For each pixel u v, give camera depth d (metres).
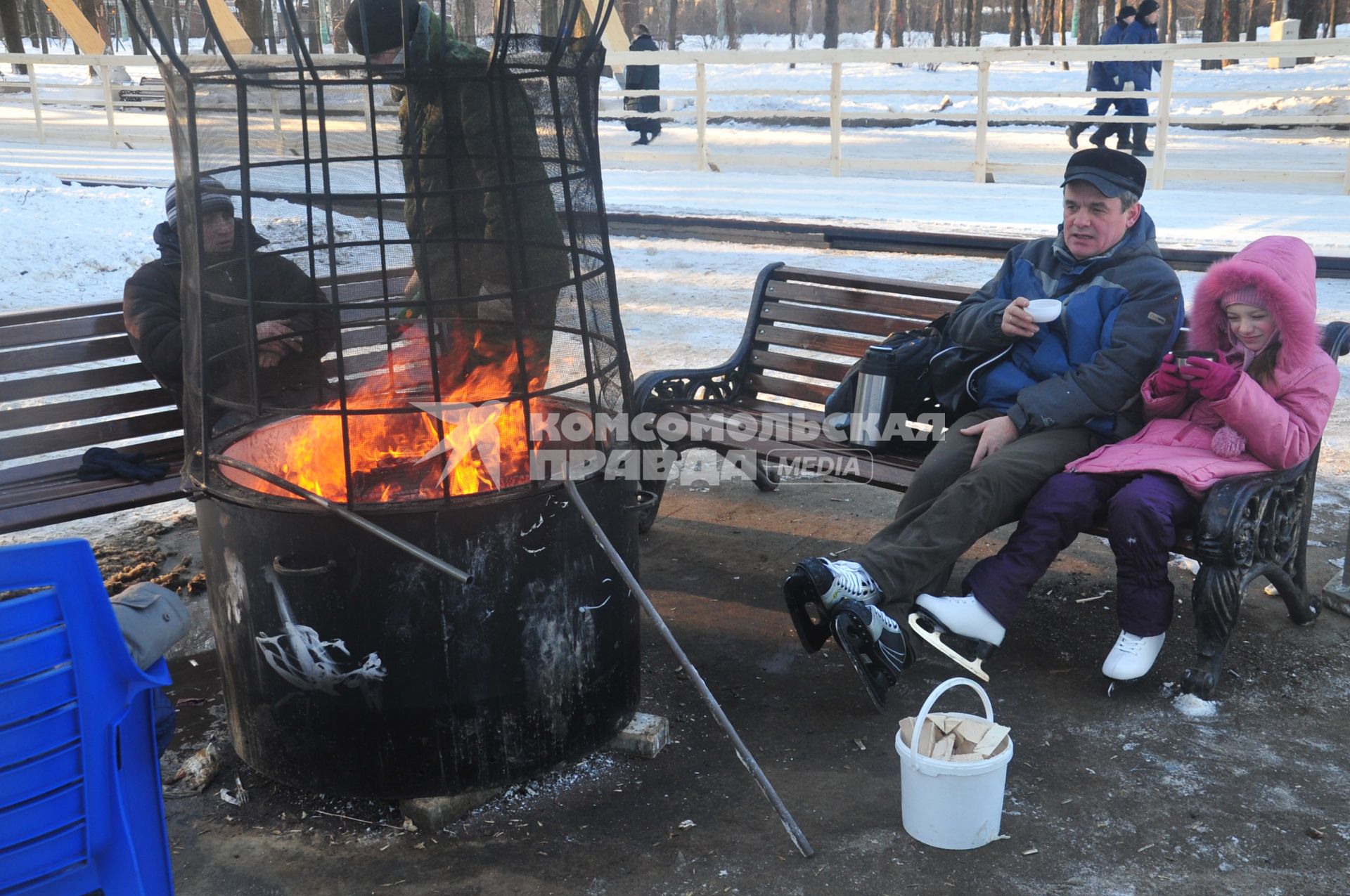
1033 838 2.49
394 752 2.50
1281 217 9.31
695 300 7.67
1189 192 11.09
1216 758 2.77
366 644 2.42
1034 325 3.34
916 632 3.11
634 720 2.91
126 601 1.84
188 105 2.40
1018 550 3.09
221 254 2.46
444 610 2.41
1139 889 2.31
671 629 3.55
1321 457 4.68
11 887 1.65
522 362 2.46
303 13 2.34
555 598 2.55
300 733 2.54
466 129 2.41
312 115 2.38
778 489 4.72
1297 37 23.64
